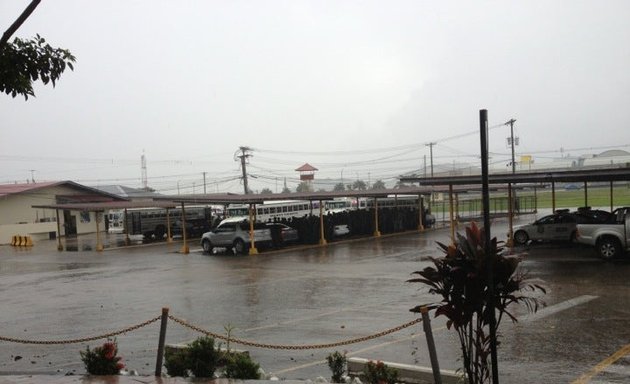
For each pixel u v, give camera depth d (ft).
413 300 49.52
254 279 67.56
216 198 103.04
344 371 26.78
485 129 17.20
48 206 118.73
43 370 31.65
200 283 66.18
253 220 107.45
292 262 84.38
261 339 37.09
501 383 25.77
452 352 31.94
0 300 59.41
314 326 40.47
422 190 137.59
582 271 59.26
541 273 58.85
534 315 39.99
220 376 25.14
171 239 139.64
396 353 32.30
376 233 127.24
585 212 87.81
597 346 31.71
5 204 157.17
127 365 31.76
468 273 17.12
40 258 107.45
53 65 23.27
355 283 61.00
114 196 188.96
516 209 179.01
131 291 62.23
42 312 51.29
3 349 37.50
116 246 127.95
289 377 28.48
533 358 29.68
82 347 37.35
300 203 151.33
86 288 66.03
